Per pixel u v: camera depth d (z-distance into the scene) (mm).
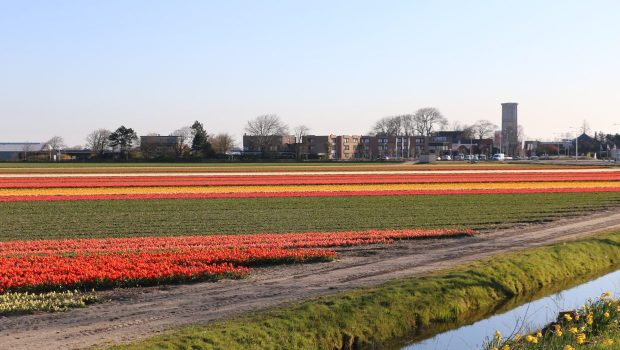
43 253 31344
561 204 58312
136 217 48750
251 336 18578
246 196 64875
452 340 20891
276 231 41625
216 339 17984
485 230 42094
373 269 28359
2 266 26562
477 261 29281
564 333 18156
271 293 23734
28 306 21344
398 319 21859
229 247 33219
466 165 141250
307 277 26703
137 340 17828
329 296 22766
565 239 37219
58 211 52500
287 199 62344
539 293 27141
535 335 18984
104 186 74312
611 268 32656
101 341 17828
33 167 128000
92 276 24672
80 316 20578
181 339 17734
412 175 95125
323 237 37562
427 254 32375
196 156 191000
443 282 25000
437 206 56656
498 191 70000
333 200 61438
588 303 23797
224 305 21938
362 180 84000
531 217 49031
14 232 41125
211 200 61281
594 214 51094
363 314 21469
